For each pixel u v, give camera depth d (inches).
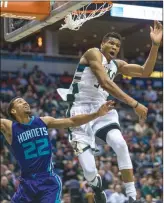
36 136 205.8
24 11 208.4
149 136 702.5
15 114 207.3
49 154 206.7
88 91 214.7
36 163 204.8
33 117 209.0
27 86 824.3
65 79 912.3
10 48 937.5
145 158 621.3
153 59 221.0
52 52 944.3
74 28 225.9
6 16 213.6
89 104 215.2
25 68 893.8
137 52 1083.9
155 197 517.0
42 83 856.3
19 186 207.9
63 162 574.9
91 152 211.9
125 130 737.0
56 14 207.0
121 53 1028.5
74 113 214.1
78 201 476.1
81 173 549.6
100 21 845.2
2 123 207.0
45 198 203.5
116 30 923.4
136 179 560.4
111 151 612.7
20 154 205.5
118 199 469.7
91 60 208.5
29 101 775.1
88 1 194.4
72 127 211.3
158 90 955.3
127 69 225.5
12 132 205.8
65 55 951.6
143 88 940.0
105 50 213.6
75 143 212.5
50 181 205.6
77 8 200.7
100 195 209.2
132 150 645.9
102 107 195.0
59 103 791.1
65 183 523.5
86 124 213.6
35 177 205.2
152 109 822.5
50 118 208.8
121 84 918.4
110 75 217.5
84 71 213.6
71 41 999.0
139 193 506.3
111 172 534.6
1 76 871.1
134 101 199.6
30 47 940.6
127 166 204.2
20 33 239.5
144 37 976.3
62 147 634.8
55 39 946.1
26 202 205.3
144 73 223.5
